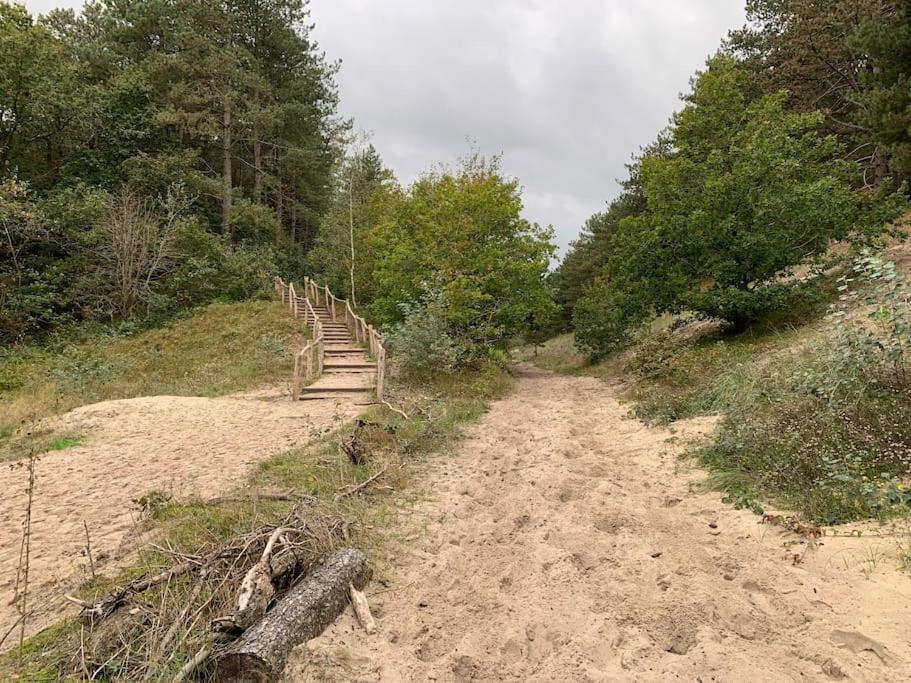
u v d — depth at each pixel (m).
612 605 3.43
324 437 7.67
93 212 19.78
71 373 13.60
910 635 2.83
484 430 8.66
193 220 23.31
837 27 17.70
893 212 12.40
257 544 3.73
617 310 18.69
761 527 4.37
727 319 14.47
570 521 4.75
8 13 21.42
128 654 2.64
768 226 12.42
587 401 11.91
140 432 8.53
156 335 18.31
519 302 17.81
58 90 21.30
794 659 2.78
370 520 4.69
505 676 2.84
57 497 5.64
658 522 4.75
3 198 17.81
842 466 4.66
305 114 27.83
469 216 17.08
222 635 2.85
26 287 18.19
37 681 2.57
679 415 8.61
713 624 3.13
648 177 14.82
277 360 15.23
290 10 28.86
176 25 25.16
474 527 4.81
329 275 27.55
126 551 4.12
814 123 13.59
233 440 7.90
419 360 12.77
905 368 5.54
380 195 24.55
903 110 13.51
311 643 2.97
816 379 5.78
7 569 4.03
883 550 3.68
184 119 23.69
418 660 2.95
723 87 15.62
